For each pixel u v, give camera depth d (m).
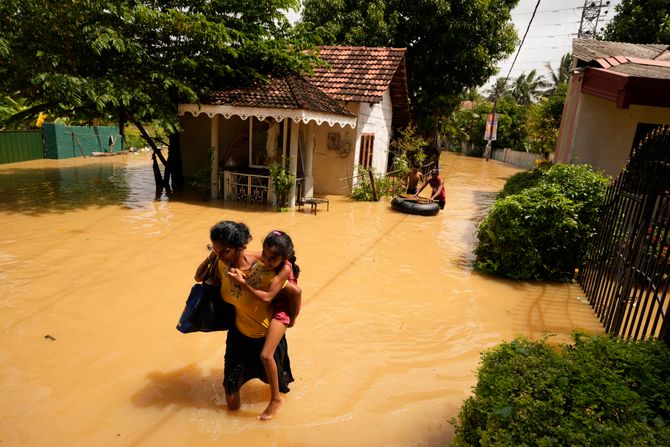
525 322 5.56
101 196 12.03
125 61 11.02
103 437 3.19
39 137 19.02
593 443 2.15
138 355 4.31
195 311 3.38
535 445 2.22
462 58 20.83
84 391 3.71
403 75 16.11
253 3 12.38
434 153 23.41
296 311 3.43
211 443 3.20
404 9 21.16
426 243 9.28
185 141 15.55
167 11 11.42
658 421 2.31
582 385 2.61
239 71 11.80
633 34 18.69
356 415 3.59
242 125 13.34
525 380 2.74
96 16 10.20
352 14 21.31
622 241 5.60
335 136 14.52
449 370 4.34
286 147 13.00
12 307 5.15
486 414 2.62
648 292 4.32
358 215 11.72
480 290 6.64
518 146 41.31
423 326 5.30
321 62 13.29
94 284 5.95
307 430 3.39
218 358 4.34
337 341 4.82
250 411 3.57
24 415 3.38
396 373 4.25
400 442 3.30
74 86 9.12
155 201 11.84
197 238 8.38
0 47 8.67
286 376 3.70
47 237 7.92
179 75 11.85
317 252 8.13
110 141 23.25
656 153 5.07
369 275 7.02
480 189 19.50
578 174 7.48
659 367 2.87
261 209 11.61
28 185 13.04
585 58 10.55
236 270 3.14
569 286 7.04
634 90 7.61
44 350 4.29
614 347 3.12
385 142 17.94
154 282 6.12
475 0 19.94
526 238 7.02
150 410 3.51
